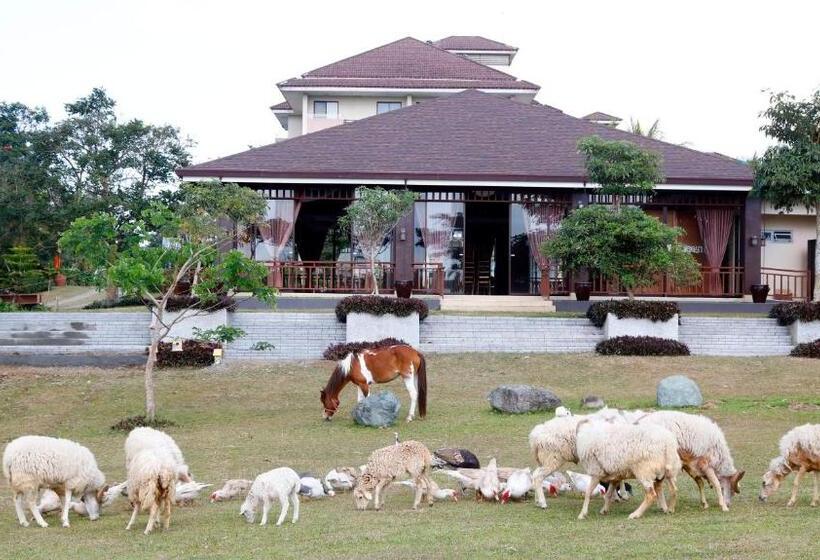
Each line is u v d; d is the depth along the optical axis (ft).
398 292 89.66
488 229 100.42
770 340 80.48
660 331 78.95
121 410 60.54
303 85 129.18
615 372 70.33
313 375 70.18
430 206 99.40
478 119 108.17
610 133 105.91
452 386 67.10
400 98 132.98
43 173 132.26
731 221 99.86
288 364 73.87
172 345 73.77
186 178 95.50
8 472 33.35
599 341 78.84
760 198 96.89
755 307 93.97
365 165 97.71
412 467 34.58
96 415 59.36
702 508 33.04
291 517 33.63
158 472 31.68
